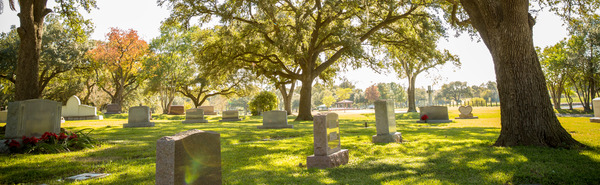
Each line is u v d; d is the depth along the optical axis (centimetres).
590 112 3353
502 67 838
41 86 4019
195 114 2694
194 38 3008
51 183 532
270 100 4125
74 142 964
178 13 2278
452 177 527
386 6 2273
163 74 4647
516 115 809
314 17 2698
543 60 4144
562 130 789
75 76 5006
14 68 3575
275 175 570
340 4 2170
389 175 549
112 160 768
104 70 4772
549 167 562
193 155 392
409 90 4322
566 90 4334
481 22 935
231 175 573
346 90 12362
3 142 867
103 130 1744
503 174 530
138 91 6550
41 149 875
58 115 1065
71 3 1830
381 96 13562
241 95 5584
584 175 510
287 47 2144
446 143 948
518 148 746
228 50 2577
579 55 3456
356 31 2503
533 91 800
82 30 1966
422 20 2353
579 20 1388
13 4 1123
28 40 1175
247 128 1869
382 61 2969
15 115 907
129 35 4447
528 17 869
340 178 540
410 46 2625
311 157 646
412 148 870
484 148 791
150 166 661
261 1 2073
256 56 2811
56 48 3853
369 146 916
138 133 1537
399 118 3206
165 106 5081
